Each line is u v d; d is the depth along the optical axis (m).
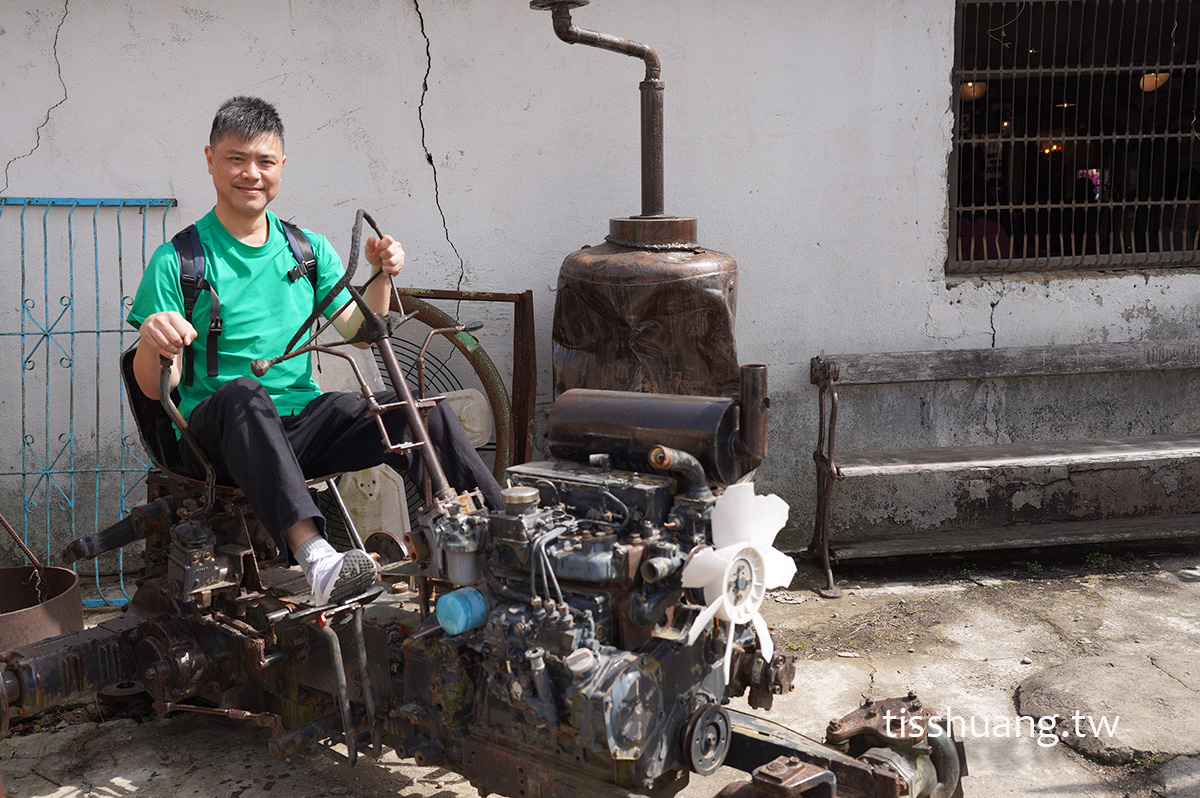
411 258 4.46
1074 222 4.95
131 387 2.80
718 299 3.77
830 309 4.66
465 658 2.26
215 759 2.91
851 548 4.38
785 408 4.69
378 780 2.79
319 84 4.30
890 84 4.54
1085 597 4.09
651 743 2.04
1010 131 5.07
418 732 2.40
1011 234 4.87
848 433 4.72
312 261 3.01
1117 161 5.23
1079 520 4.86
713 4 4.41
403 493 4.26
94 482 4.38
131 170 4.25
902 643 3.66
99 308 4.31
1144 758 2.79
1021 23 5.07
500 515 2.12
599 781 2.06
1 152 4.18
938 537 4.51
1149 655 3.48
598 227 4.53
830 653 3.58
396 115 4.36
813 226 4.60
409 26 4.31
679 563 2.06
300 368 2.98
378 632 2.51
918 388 4.73
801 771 2.01
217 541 2.74
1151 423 4.89
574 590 2.11
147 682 2.74
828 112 4.53
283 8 4.23
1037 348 4.63
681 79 4.45
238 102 2.80
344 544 4.12
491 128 4.42
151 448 2.83
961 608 4.00
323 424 2.80
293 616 2.38
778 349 4.65
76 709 3.23
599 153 4.48
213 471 2.62
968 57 5.27
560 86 4.42
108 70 4.17
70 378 4.32
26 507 4.26
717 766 2.19
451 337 4.32
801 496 4.75
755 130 4.51
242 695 2.89
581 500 2.21
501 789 2.21
